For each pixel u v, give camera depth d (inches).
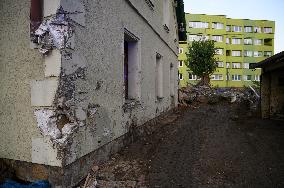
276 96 424.2
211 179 156.9
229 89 1163.9
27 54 133.6
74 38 135.7
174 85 527.5
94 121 158.9
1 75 140.8
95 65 160.4
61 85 126.8
